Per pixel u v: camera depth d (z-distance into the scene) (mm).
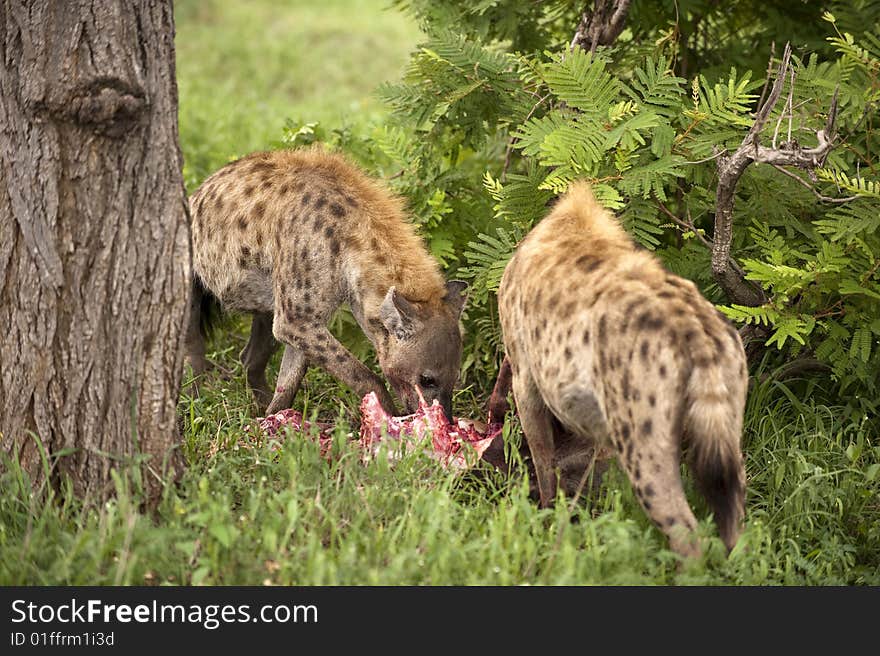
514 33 12086
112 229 7715
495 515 7754
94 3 7438
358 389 10688
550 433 8555
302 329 10758
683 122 10062
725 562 6945
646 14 11938
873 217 9305
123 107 7520
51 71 7469
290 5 33719
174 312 7988
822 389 10664
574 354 7328
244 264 11180
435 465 8773
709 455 6668
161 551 7062
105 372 7832
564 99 9867
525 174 11414
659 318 6820
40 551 7117
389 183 12352
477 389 12039
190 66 26406
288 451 8625
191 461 8797
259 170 11258
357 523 7375
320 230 10633
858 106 9906
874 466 8797
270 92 25391
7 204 7672
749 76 10133
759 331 10125
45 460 7672
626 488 7949
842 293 9344
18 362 7773
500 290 8797
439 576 7020
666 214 10594
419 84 11539
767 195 10180
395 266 10602
